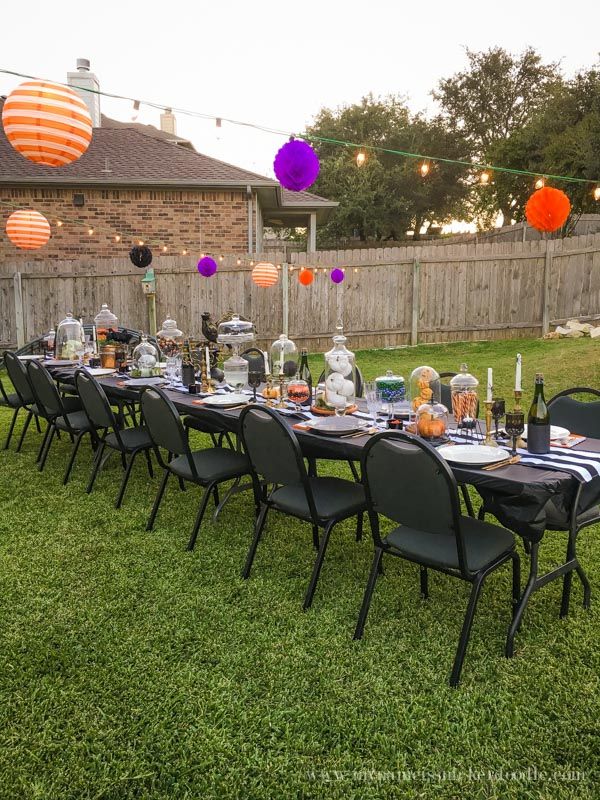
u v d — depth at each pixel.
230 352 6.57
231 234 11.27
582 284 10.78
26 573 3.08
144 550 3.35
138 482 4.56
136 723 2.00
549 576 2.43
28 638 2.50
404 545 2.42
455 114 31.77
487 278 10.66
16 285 9.98
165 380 4.74
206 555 3.29
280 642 2.46
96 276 10.13
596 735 1.91
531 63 31.11
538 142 15.27
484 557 2.28
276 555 3.29
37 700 2.12
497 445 2.71
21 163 11.02
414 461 2.16
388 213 26.80
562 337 10.13
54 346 6.53
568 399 3.27
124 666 2.30
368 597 2.48
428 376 3.02
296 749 1.88
